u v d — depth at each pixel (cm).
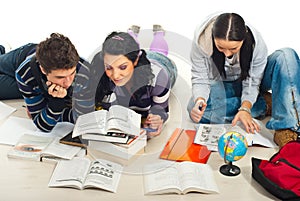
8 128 224
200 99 208
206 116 219
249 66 220
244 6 297
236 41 197
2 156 204
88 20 295
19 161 201
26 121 232
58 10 300
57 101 208
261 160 195
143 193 182
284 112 214
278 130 217
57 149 204
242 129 220
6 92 250
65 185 184
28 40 285
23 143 209
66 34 288
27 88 209
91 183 183
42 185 186
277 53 220
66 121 223
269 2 297
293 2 295
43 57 188
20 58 237
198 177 188
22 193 180
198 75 210
